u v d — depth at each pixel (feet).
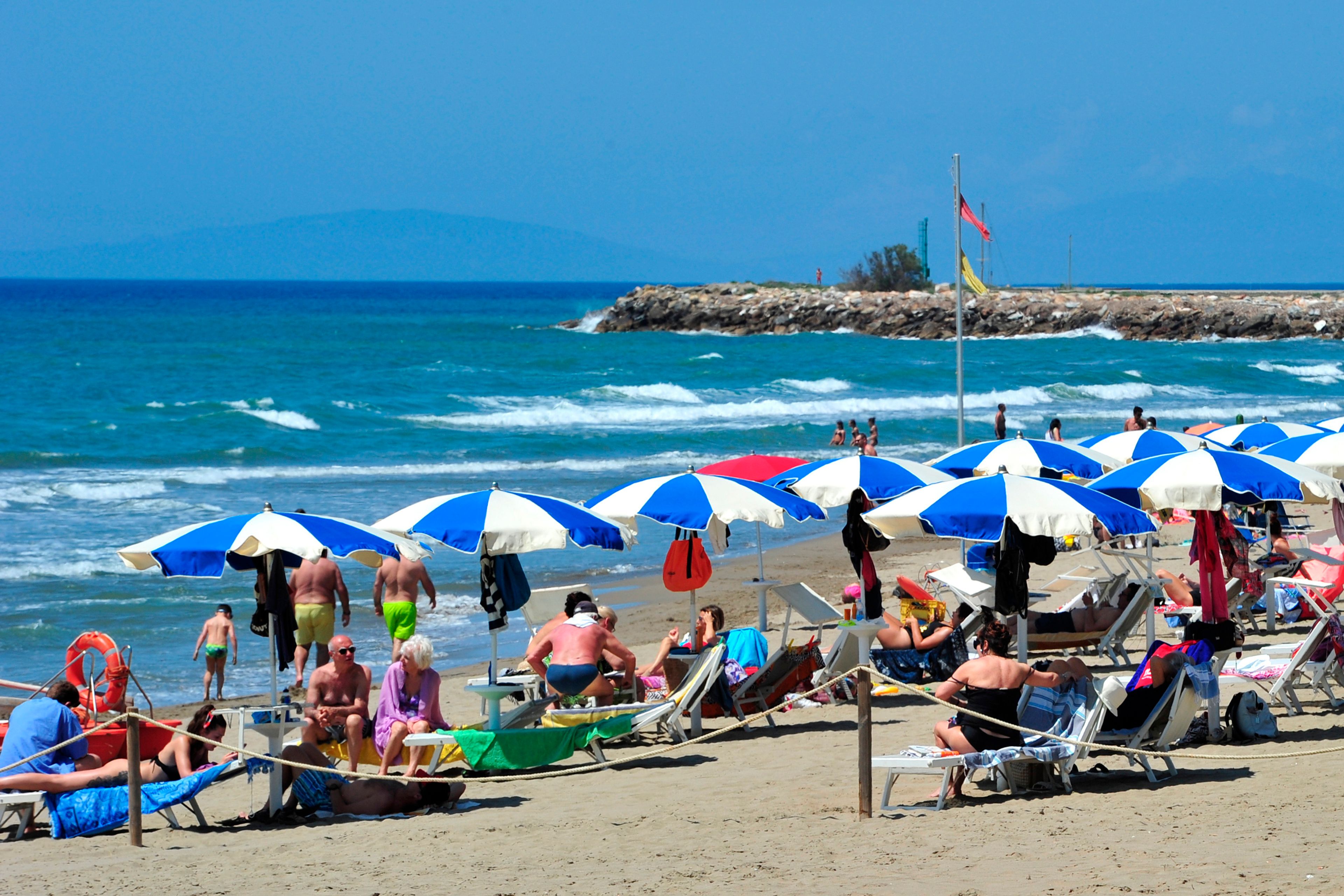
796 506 136.46
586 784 108.27
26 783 95.86
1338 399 622.95
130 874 81.66
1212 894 62.75
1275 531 169.99
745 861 77.30
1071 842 76.95
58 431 446.19
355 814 99.35
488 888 73.97
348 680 103.86
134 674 165.68
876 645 148.66
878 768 104.42
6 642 180.86
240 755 99.25
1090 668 145.48
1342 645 116.37
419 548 107.65
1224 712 119.96
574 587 226.58
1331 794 86.38
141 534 268.00
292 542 99.96
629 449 439.63
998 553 147.84
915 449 447.83
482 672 169.17
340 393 581.94
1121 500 131.03
